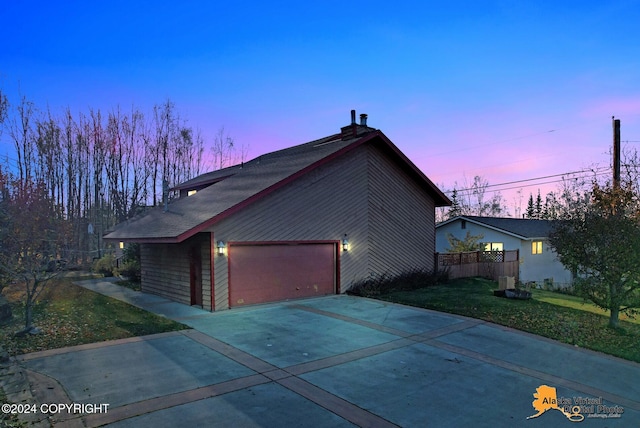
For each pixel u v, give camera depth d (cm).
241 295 1106
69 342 719
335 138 1636
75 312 1002
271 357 648
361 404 476
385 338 780
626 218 928
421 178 1608
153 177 3406
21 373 556
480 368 624
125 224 1719
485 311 1041
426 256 1672
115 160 3225
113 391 495
